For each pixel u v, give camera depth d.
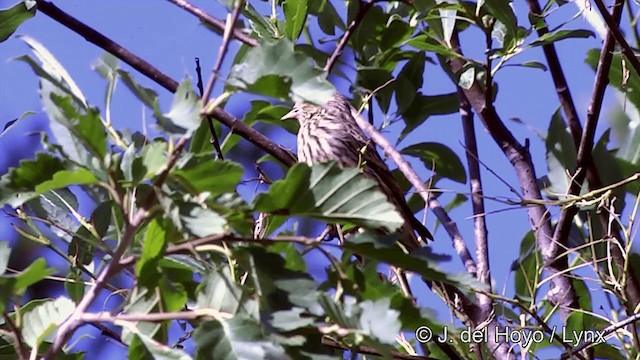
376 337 4.83
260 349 4.99
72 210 7.04
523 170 10.04
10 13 9.05
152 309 5.43
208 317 5.08
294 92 4.97
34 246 9.00
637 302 9.46
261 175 9.07
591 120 9.22
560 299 8.92
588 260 9.88
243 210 5.12
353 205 5.11
